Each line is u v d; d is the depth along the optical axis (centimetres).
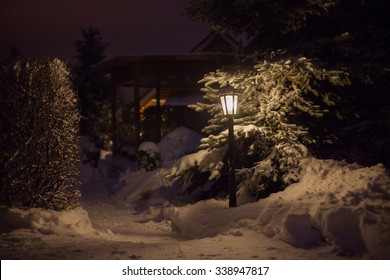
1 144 914
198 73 2103
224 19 1252
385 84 1363
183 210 1114
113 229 1109
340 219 698
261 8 1216
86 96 3014
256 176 1086
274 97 1173
